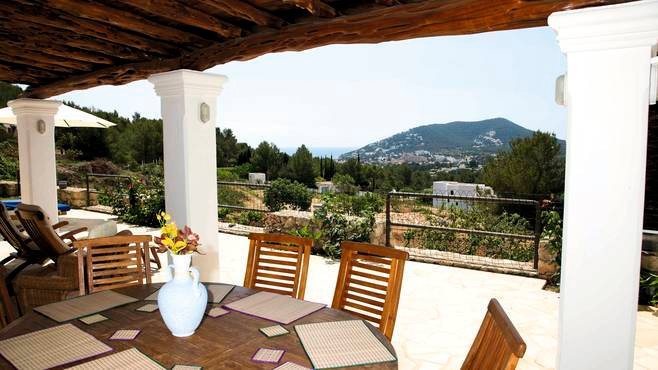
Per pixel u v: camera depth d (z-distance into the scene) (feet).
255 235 9.42
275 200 25.70
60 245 13.89
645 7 6.27
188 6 10.01
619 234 6.82
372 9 9.46
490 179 39.75
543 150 37.50
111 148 58.54
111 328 6.32
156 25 10.90
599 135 6.81
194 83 12.26
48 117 19.34
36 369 5.12
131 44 11.96
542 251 16.71
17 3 9.71
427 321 12.71
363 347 5.81
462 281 16.40
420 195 19.97
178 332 6.03
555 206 17.12
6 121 22.65
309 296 14.80
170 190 12.87
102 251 8.84
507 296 14.78
